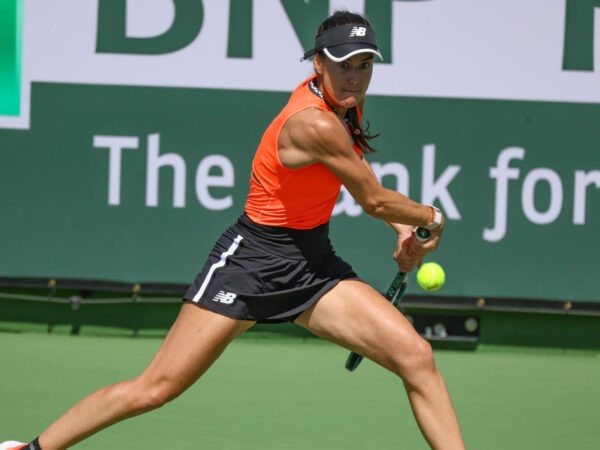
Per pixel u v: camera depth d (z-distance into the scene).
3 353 24.67
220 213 25.94
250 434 17.61
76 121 25.89
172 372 12.48
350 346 12.63
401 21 25.45
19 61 25.81
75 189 26.00
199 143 25.84
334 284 12.77
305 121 12.02
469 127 25.61
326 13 25.48
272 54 25.62
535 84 25.52
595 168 25.61
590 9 25.41
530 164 25.64
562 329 26.69
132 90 25.78
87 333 27.23
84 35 25.73
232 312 12.53
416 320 26.92
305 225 12.70
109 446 16.58
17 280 26.14
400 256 13.43
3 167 26.00
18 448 13.01
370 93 25.61
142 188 25.94
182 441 17.00
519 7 25.42
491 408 20.31
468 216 25.72
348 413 19.48
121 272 26.09
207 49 25.66
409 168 25.69
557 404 20.78
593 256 25.69
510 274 25.78
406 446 16.95
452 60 25.53
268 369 23.89
